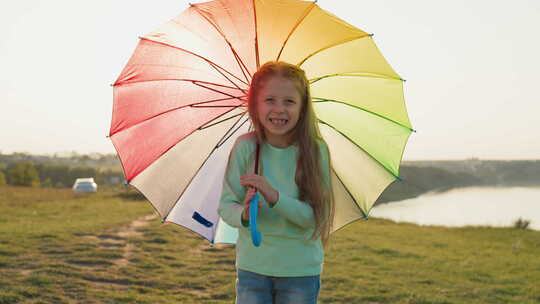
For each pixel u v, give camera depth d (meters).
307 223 2.32
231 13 2.39
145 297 6.31
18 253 8.41
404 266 9.13
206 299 6.48
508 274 8.66
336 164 2.77
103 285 6.80
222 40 2.47
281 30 2.38
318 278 2.45
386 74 2.44
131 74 2.51
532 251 11.82
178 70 2.58
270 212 2.35
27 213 16.27
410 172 60.06
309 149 2.40
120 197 27.77
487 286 7.64
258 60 2.48
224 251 10.17
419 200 41.75
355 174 2.75
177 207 2.76
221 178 2.82
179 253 9.72
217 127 2.76
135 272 7.72
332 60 2.46
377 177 2.72
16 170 101.81
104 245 10.02
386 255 10.30
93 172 137.62
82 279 6.98
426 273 8.53
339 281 7.68
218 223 2.86
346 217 2.82
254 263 2.37
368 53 2.40
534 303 6.68
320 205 2.38
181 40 2.53
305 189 2.39
